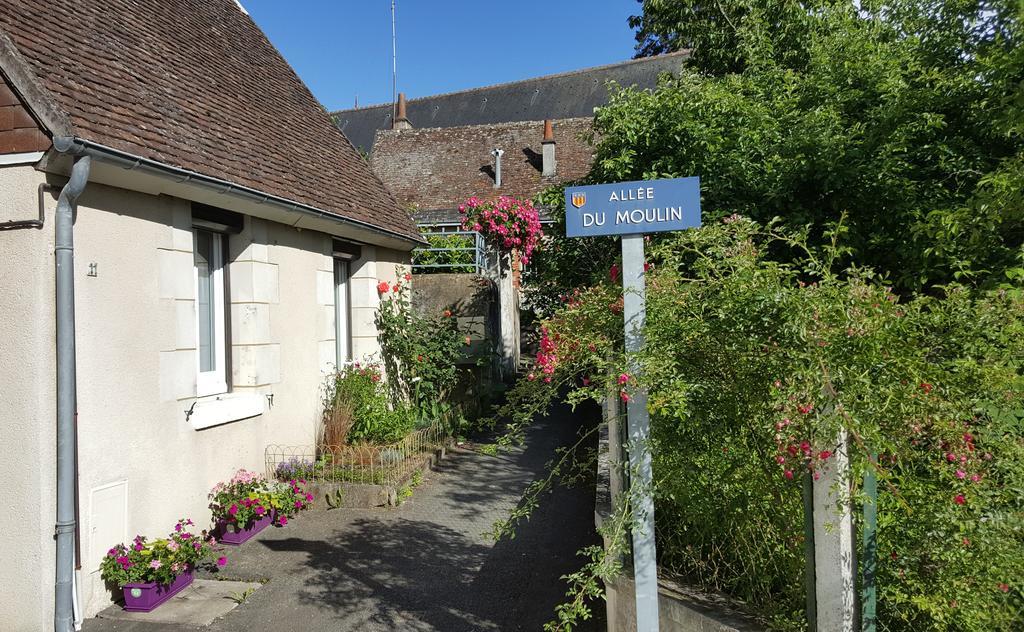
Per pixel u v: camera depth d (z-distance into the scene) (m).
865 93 5.89
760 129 6.16
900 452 2.49
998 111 4.59
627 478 3.48
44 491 4.38
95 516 4.70
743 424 2.91
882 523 2.72
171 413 5.46
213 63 7.99
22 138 4.33
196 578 5.25
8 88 4.39
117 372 4.93
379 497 6.84
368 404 8.26
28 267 4.37
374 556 5.62
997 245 4.07
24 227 4.36
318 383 7.94
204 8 9.15
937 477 2.56
